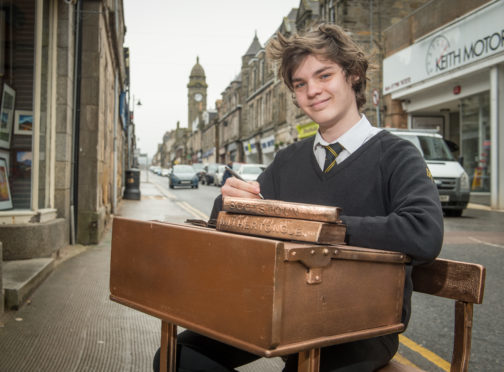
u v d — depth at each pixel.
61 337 2.93
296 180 1.52
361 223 1.19
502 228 8.22
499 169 12.31
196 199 17.59
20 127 4.89
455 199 10.00
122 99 16.42
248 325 0.90
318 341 0.97
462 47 13.58
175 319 1.07
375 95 15.70
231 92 51.38
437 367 2.65
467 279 1.32
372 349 1.24
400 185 1.28
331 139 1.48
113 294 1.30
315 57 1.41
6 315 3.29
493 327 3.24
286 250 0.88
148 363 2.59
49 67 5.34
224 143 54.00
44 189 5.30
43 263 4.41
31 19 5.04
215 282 0.98
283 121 30.86
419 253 1.14
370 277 1.10
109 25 8.75
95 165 6.52
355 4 19.14
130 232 1.24
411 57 16.41
